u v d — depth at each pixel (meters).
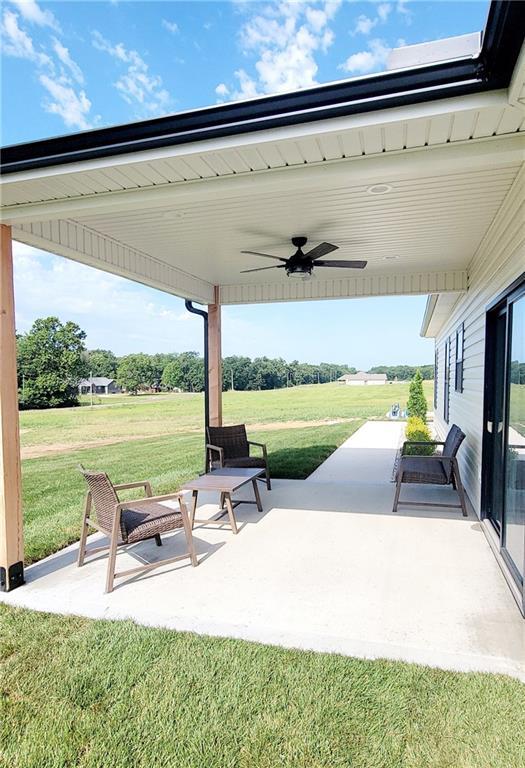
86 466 9.27
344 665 2.33
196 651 2.47
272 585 3.25
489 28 1.68
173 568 3.57
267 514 4.99
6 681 2.25
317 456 8.89
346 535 4.28
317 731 1.91
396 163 2.41
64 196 2.95
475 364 5.33
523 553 2.86
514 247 3.25
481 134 2.20
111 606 2.98
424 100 1.99
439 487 6.23
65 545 4.20
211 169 2.56
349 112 2.08
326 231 4.30
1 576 3.23
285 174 2.57
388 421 17.50
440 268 6.08
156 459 10.10
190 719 2.00
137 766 1.78
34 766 1.79
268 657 2.41
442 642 2.52
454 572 3.43
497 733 1.88
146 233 4.32
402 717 1.97
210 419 7.33
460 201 3.51
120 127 2.36
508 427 3.57
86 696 2.14
